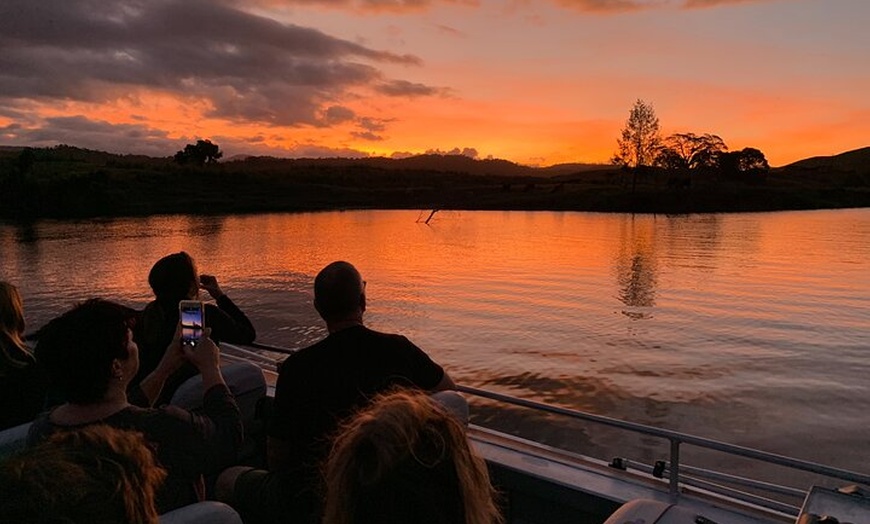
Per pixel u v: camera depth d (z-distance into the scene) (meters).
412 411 1.40
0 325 3.35
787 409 19.20
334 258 73.56
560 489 3.24
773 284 52.62
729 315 38.31
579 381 22.81
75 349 2.17
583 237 105.62
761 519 2.87
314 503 2.70
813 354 27.41
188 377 3.65
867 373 23.83
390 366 2.79
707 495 3.08
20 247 86.44
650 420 18.23
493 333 32.72
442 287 51.06
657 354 27.47
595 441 15.92
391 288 50.47
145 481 1.20
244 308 38.69
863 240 95.56
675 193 198.25
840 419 18.22
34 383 3.39
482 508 1.40
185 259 3.66
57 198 184.25
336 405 2.69
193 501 2.44
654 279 56.19
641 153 199.75
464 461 1.39
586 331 33.12
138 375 3.60
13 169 180.50
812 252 79.06
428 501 1.32
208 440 2.41
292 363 2.82
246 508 3.03
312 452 2.72
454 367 25.28
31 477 1.04
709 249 83.81
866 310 39.78
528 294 47.34
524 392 21.52
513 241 98.06
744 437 16.72
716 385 22.09
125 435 1.24
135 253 77.38
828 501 2.09
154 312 3.62
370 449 1.34
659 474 3.25
